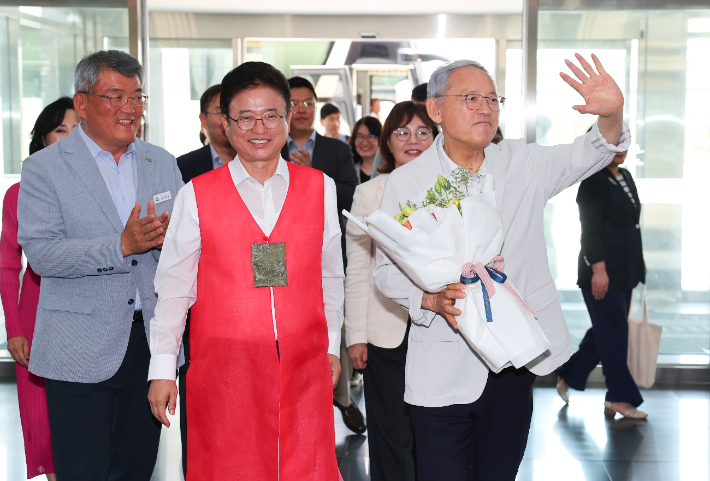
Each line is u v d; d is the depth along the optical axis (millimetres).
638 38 4785
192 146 7258
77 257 2135
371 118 5102
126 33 4676
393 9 7133
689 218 4883
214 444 1910
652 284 4949
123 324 2262
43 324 2266
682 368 4840
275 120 1874
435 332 2037
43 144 2922
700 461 3461
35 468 2988
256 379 1896
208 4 6945
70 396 2238
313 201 1981
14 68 4805
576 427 3969
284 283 1901
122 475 2396
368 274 2729
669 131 4848
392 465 2707
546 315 2062
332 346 2070
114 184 2385
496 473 2090
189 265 1939
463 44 7344
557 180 2088
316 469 1957
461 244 1837
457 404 2023
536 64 4750
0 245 2863
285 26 7293
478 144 2033
